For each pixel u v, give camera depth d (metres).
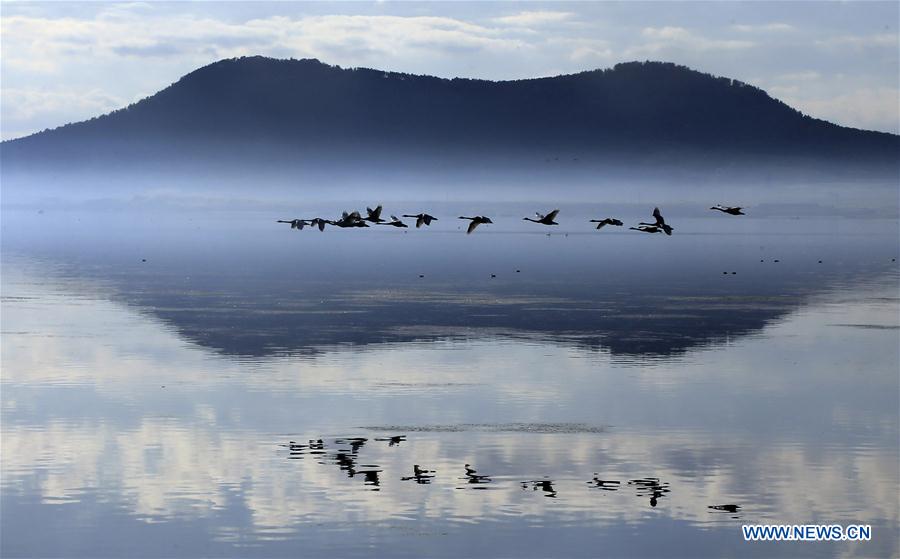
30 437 48.56
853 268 151.50
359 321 87.31
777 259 173.12
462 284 122.81
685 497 41.09
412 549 36.31
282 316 90.69
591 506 40.06
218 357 68.94
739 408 54.41
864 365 66.56
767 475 43.56
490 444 47.53
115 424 50.88
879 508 40.03
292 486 42.03
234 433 49.25
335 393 57.56
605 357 69.44
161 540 37.03
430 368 65.06
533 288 117.94
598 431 49.78
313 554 35.97
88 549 36.28
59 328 82.75
